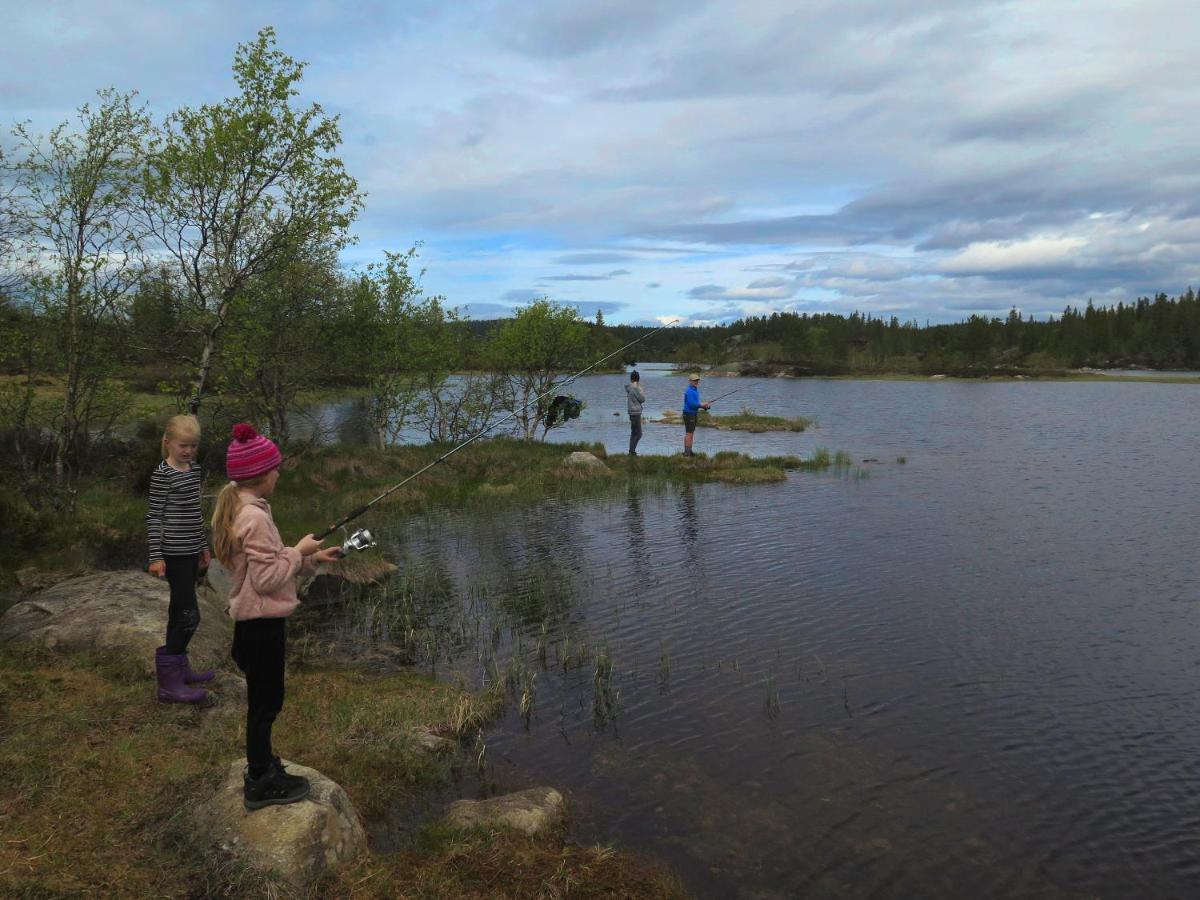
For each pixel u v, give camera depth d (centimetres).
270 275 1183
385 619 827
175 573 525
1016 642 734
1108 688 635
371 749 520
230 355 1132
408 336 1862
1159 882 407
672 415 3481
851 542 1118
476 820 441
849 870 415
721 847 434
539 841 431
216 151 991
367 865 383
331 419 2628
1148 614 807
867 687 640
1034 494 1488
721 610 834
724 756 534
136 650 601
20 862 344
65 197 910
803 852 430
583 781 505
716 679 661
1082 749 540
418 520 1301
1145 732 563
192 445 532
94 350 968
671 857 424
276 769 379
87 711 505
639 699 626
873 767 518
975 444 2336
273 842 357
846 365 8944
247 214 1091
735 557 1045
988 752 537
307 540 377
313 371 1619
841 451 2123
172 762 455
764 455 2120
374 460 1669
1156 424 2981
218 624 718
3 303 913
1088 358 12006
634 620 809
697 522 1272
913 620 795
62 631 616
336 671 688
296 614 853
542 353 2089
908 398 4847
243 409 1435
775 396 5097
